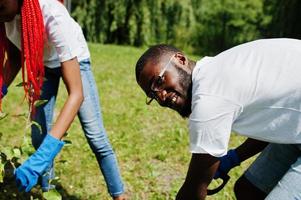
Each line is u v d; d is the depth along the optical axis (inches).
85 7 932.0
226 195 201.2
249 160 249.8
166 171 233.3
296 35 960.3
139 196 203.8
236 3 1146.0
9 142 253.0
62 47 134.5
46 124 167.6
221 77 102.9
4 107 326.6
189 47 1039.0
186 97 109.0
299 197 108.3
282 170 131.7
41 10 133.0
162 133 289.7
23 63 134.3
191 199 110.6
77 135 270.4
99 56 673.6
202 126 102.2
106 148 165.9
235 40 1148.5
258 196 135.9
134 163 240.1
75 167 225.6
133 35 947.3
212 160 104.7
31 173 121.6
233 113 102.7
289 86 103.8
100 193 201.8
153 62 107.7
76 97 135.2
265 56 106.0
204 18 1096.2
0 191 191.0
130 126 302.5
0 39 141.0
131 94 404.8
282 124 106.6
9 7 125.3
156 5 960.9
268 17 1130.0
